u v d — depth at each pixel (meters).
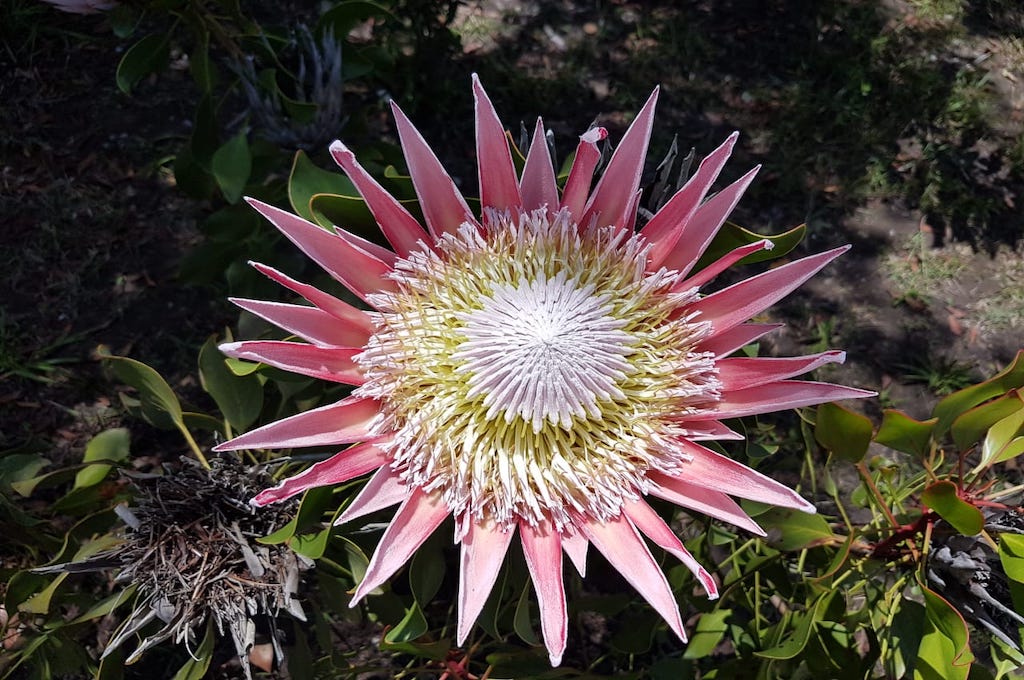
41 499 0.44
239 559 0.30
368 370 0.27
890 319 0.52
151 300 0.49
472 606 0.24
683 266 0.28
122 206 0.51
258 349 0.25
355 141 0.52
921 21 0.63
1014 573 0.26
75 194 0.51
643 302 0.28
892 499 0.35
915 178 0.57
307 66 0.41
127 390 0.47
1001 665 0.32
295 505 0.30
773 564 0.35
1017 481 0.47
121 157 0.52
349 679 0.41
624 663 0.43
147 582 0.30
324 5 0.48
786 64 0.60
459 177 0.54
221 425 0.36
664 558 0.31
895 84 0.60
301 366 0.26
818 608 0.32
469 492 0.27
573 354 0.27
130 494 0.36
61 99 0.53
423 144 0.26
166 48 0.37
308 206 0.32
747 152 0.57
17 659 0.36
